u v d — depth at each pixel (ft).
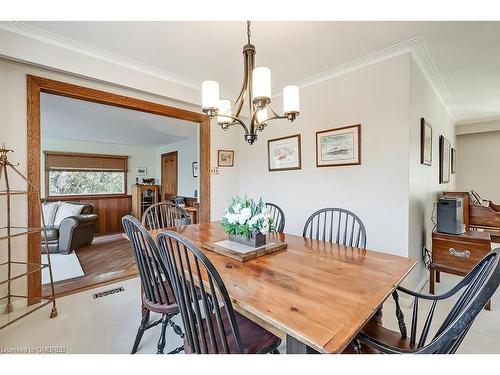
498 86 10.30
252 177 12.24
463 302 2.89
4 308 6.68
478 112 14.01
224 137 12.26
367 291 3.23
